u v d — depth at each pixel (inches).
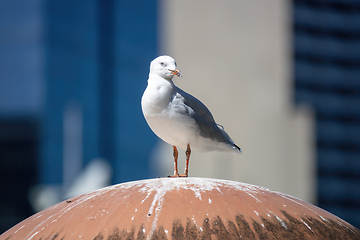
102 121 5639.8
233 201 335.0
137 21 6205.7
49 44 5354.3
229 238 315.3
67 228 329.7
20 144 4594.0
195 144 403.5
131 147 5718.5
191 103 398.0
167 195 336.2
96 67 5777.6
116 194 345.4
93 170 1691.7
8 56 5324.8
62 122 5078.7
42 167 4360.2
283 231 323.6
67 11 5546.3
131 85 6048.2
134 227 320.8
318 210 353.7
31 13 5324.8
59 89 5364.2
